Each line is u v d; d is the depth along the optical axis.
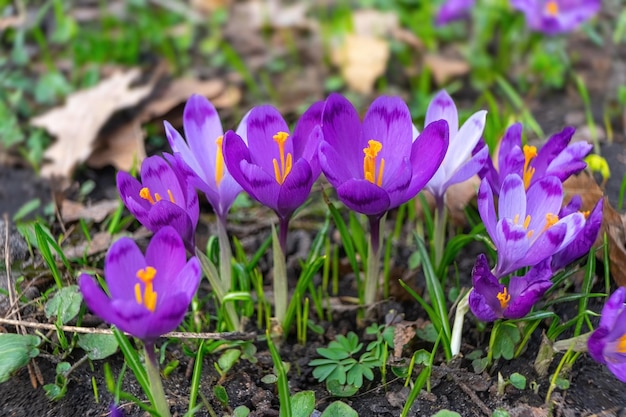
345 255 0.59
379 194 0.46
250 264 0.54
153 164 0.48
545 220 0.48
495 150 0.61
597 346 0.45
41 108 0.73
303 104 0.75
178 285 0.44
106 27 0.83
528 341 0.52
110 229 0.58
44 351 0.51
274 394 0.51
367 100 0.75
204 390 0.50
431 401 0.50
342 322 0.55
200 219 0.62
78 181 0.65
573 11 0.75
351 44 0.80
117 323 0.43
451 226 0.59
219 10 0.91
